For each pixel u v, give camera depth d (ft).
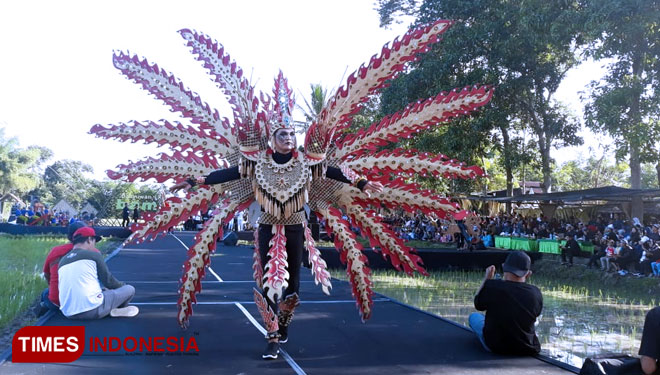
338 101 14.80
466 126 63.57
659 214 65.31
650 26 43.80
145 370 12.87
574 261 47.65
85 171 207.00
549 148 69.10
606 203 70.23
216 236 15.29
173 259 44.57
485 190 89.30
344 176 14.67
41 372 12.55
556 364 13.78
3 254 46.14
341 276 36.37
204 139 15.39
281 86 14.66
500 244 63.05
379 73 15.06
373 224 15.79
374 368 13.43
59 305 18.39
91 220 88.74
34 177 171.94
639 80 45.39
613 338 21.13
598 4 44.37
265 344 15.52
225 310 20.71
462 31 59.57
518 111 68.03
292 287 15.14
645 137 44.06
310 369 13.26
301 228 15.05
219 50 15.56
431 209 15.49
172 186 13.94
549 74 62.34
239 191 14.99
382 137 15.48
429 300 29.07
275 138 14.17
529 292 14.64
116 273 34.17
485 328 14.99
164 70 15.65
